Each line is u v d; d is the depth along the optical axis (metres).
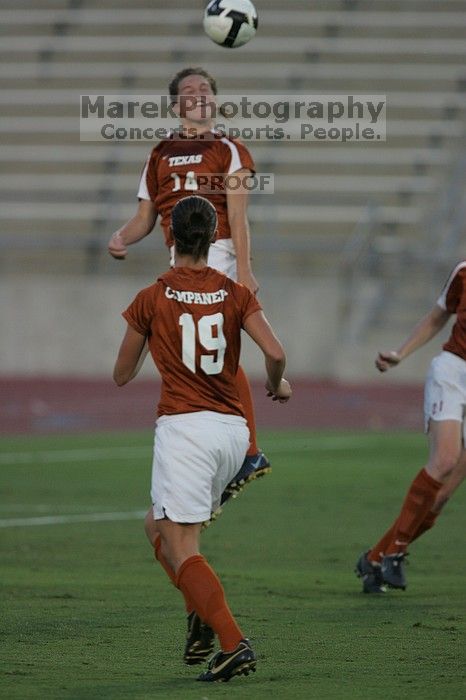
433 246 91.62
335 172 99.19
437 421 26.55
